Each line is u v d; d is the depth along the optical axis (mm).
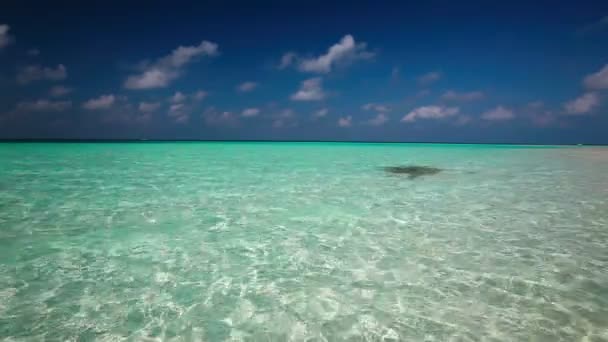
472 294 3863
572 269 4500
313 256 4965
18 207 7375
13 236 5566
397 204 8273
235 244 5418
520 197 9156
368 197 9070
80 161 17094
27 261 4613
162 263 4648
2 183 10156
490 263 4707
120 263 4621
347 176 13047
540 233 6008
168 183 10805
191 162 17922
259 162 18719
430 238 5746
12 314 3375
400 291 3943
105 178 11492
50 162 16250
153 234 5812
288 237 5777
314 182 11484
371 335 3141
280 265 4652
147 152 25594
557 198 9039
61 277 4180
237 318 3402
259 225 6441
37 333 3096
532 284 4078
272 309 3568
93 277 4195
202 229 6145
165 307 3572
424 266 4617
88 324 3246
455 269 4523
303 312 3520
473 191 10039
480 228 6301
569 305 3613
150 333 3137
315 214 7277
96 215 6871
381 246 5375
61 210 7188
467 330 3205
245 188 10180
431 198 8992
